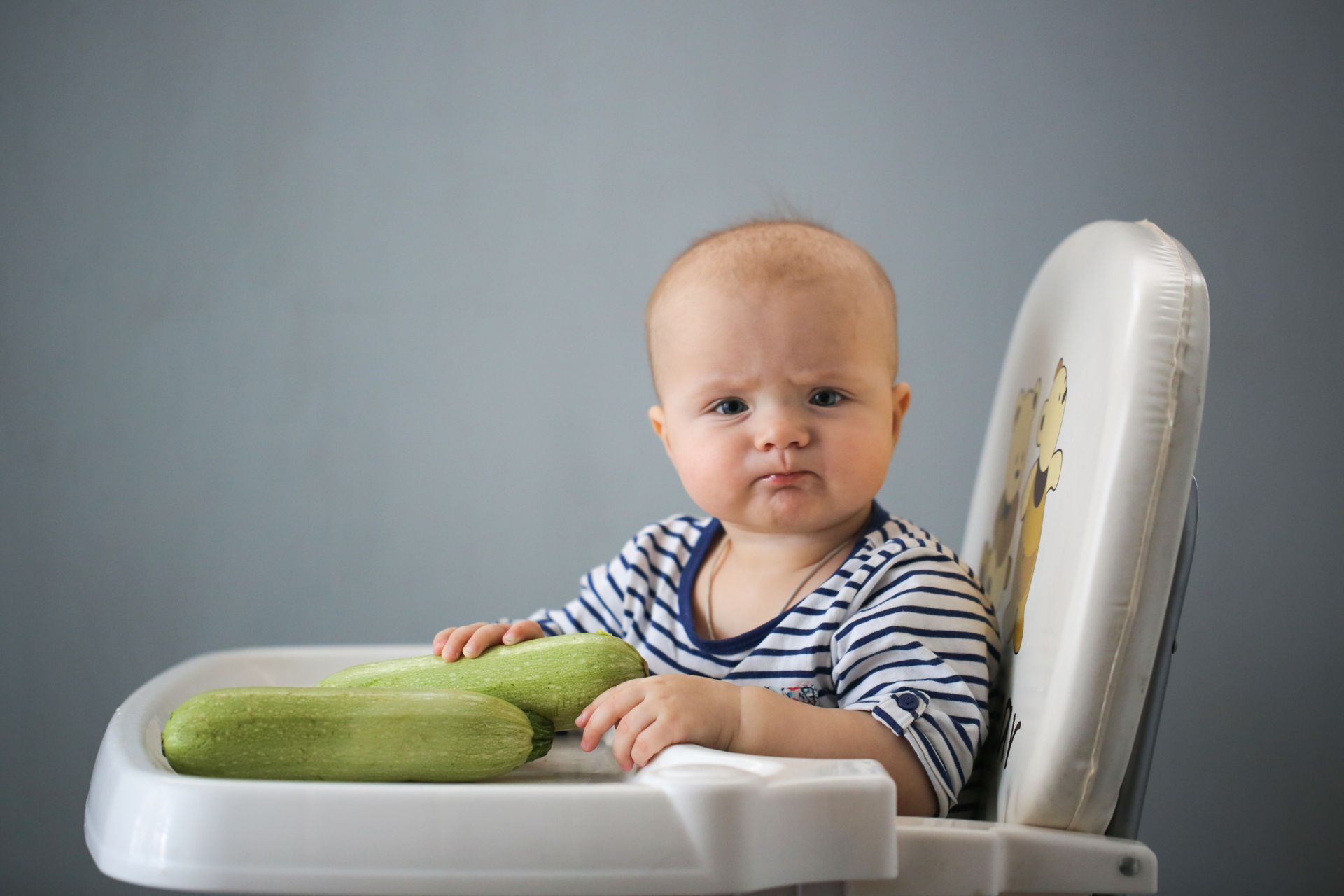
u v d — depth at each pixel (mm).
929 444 1544
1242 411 1452
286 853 501
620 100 1604
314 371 1637
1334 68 1449
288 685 918
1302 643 1442
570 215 1613
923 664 771
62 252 1634
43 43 1633
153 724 694
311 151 1633
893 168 1548
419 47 1628
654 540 1015
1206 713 1457
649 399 1600
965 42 1535
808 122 1567
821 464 856
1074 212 1510
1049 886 602
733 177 1580
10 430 1631
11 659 1626
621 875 502
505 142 1621
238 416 1638
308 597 1636
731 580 937
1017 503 892
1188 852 1460
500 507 1623
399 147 1631
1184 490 626
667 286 935
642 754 646
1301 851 1442
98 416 1634
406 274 1632
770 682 840
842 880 525
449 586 1627
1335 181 1445
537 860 502
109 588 1633
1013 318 1527
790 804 519
